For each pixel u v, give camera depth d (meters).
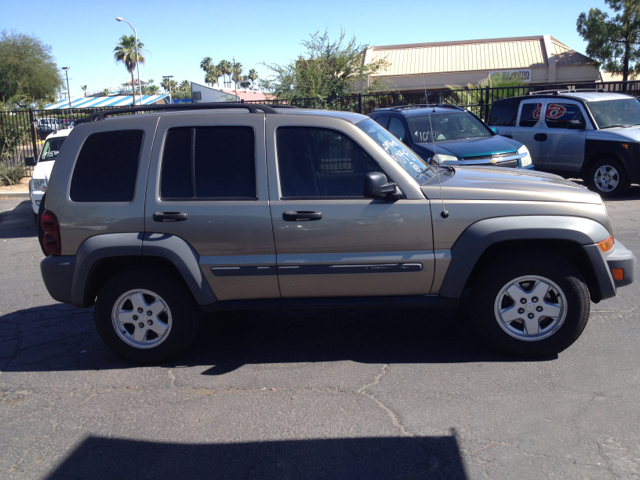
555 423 3.32
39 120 21.17
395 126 10.76
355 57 19.58
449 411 3.51
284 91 19.19
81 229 4.23
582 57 31.48
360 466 3.01
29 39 38.25
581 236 3.95
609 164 10.73
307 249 4.11
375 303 4.19
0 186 16.88
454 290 4.10
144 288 4.30
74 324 5.53
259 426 3.46
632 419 3.32
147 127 4.32
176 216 4.12
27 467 3.16
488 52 33.09
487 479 2.85
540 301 4.09
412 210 4.03
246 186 4.16
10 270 7.88
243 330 5.11
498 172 4.80
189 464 3.10
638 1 25.14
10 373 4.43
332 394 3.82
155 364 4.46
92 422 3.61
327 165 4.18
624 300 5.33
